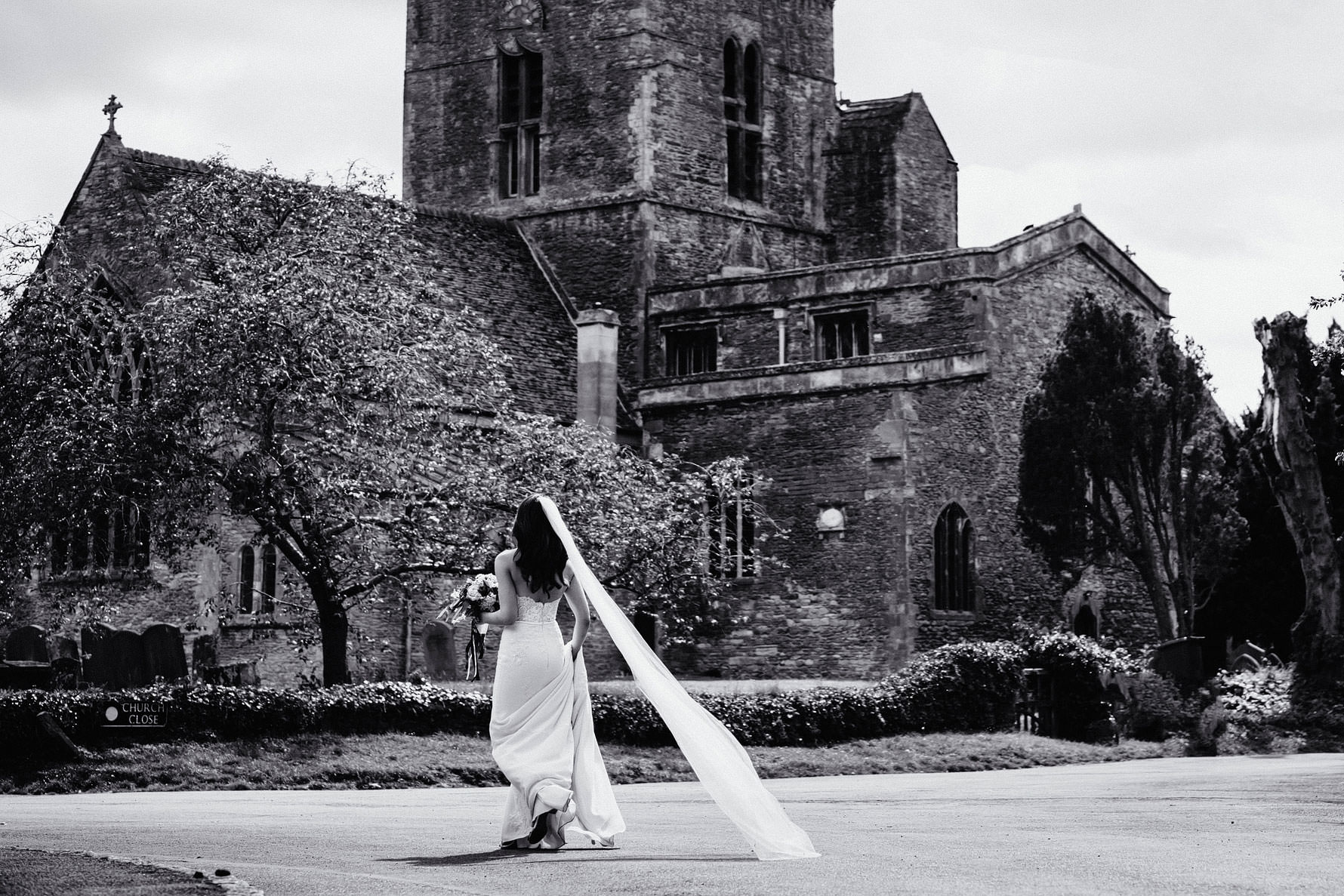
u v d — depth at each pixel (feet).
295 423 96.02
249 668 106.52
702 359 157.79
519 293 162.30
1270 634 153.17
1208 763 79.87
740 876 27.43
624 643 33.14
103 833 38.34
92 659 95.20
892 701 97.19
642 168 163.53
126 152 140.67
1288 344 115.24
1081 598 145.48
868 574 136.87
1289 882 26.09
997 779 67.62
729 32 170.30
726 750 32.01
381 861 31.09
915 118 176.76
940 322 142.31
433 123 176.35
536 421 105.29
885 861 29.96
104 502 89.40
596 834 34.24
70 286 97.40
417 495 96.89
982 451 139.23
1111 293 153.89
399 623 128.57
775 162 173.37
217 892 25.21
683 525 112.06
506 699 34.04
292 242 96.73
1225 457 157.58
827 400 140.67
